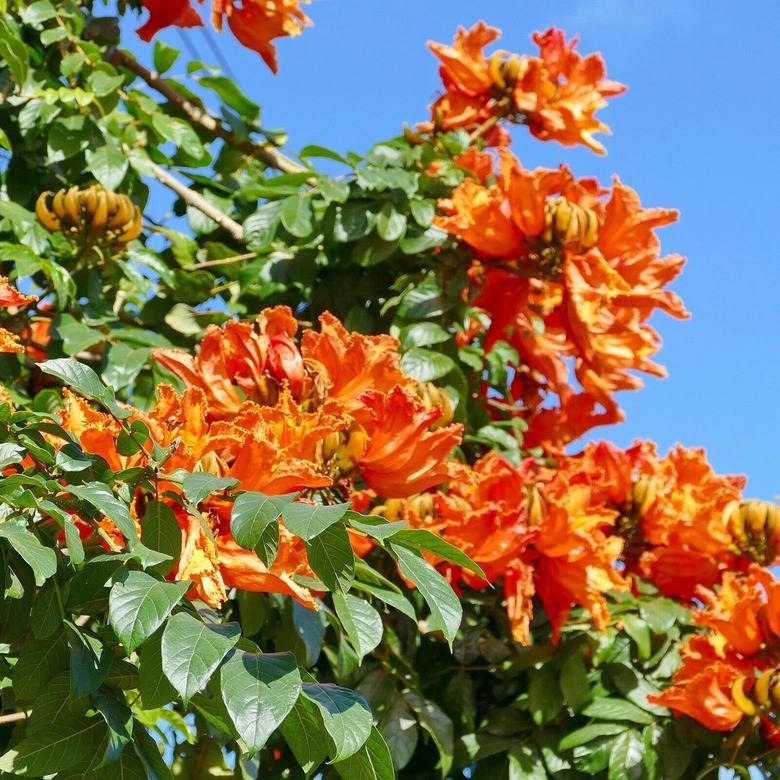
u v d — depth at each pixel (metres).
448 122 3.19
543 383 3.15
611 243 2.92
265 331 2.54
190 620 2.05
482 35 3.18
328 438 2.53
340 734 2.06
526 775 2.80
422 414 2.54
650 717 2.81
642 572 2.95
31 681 2.25
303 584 2.35
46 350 2.87
